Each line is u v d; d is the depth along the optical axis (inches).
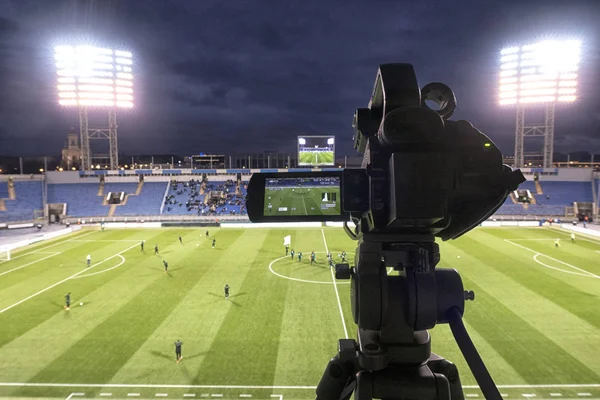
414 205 103.9
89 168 3053.6
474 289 1230.9
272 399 684.7
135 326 979.3
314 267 1521.9
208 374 761.0
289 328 962.1
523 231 2313.0
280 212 135.1
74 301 1157.7
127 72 2942.9
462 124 118.7
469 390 700.7
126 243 2023.9
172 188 3105.3
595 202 2780.5
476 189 118.1
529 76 2810.0
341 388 139.7
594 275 1389.0
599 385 714.2
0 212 2623.0
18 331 954.7
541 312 1045.8
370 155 118.5
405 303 125.2
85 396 695.1
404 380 129.6
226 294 1177.4
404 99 113.7
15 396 695.7
